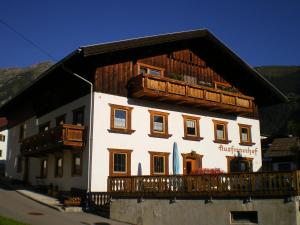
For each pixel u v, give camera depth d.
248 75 31.61
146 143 25.44
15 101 35.81
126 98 25.19
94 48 22.97
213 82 30.58
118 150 24.12
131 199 19.89
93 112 23.66
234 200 17.67
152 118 26.12
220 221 17.81
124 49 24.66
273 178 17.00
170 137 26.73
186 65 29.20
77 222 17.78
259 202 17.16
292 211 16.34
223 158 29.47
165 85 25.20
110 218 20.00
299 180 16.56
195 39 29.98
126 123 24.89
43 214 19.39
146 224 19.28
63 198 23.86
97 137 23.48
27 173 33.78
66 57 23.64
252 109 30.20
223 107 28.36
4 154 62.19
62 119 27.75
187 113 28.16
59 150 26.23
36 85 30.12
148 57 27.08
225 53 30.06
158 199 19.27
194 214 18.39
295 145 29.83
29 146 29.56
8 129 41.03
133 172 24.50
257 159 32.06
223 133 30.23
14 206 21.34
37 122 32.47
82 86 25.39
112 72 24.98
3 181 35.53
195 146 27.92
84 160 23.78
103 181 23.19
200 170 23.64
